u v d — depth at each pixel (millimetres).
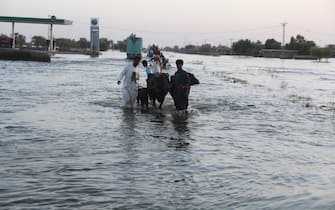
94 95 22750
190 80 17688
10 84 26984
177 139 12477
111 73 40906
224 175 9031
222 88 29828
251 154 10977
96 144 11492
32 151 10555
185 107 17656
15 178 8422
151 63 20938
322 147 12180
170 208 7141
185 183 8438
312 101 24297
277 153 11195
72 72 40688
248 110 19391
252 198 7680
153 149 11141
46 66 48656
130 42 74125
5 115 15516
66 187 8000
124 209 7055
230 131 14102
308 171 9539
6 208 6938
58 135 12453
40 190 7797
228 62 101562
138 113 17125
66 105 18641
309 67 81875
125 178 8633
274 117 17625
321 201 7551
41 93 22766
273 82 38688
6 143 11266
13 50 58281
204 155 10688
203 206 7258
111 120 15297
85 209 7004
